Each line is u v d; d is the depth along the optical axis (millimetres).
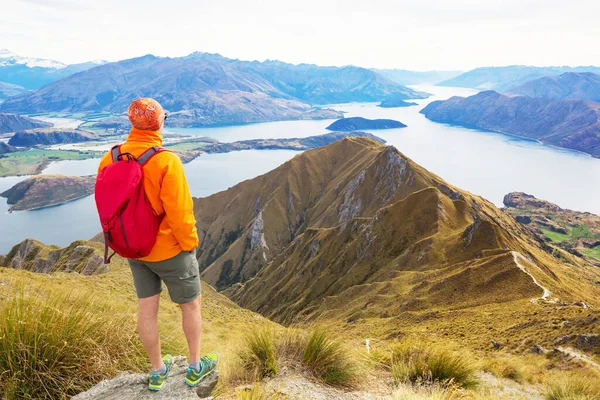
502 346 32031
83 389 4238
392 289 87812
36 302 4730
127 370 4734
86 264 57688
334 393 5746
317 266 146125
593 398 9500
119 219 3301
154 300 3947
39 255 82312
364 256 129250
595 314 30547
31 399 3895
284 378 5879
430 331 46688
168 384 4188
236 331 21125
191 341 4105
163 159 3445
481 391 7363
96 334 4789
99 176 3500
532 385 13680
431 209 128750
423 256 104500
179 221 3502
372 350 8430
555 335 30109
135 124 3600
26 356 4102
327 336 6586
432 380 7094
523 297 62406
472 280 73438
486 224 102062
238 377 5801
